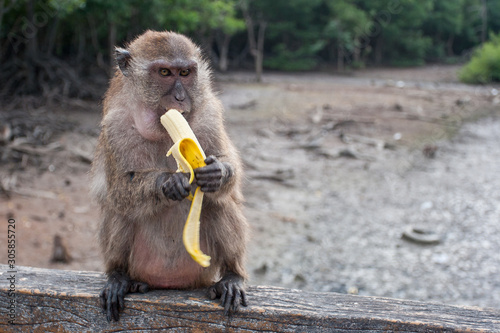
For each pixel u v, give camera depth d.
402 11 44.94
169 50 3.42
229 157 3.59
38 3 19.77
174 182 2.92
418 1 45.50
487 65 34.56
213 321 2.99
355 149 15.62
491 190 11.78
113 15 20.52
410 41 46.50
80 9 20.25
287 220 9.80
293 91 28.11
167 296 3.13
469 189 11.89
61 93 19.33
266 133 17.11
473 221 9.85
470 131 18.78
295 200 11.05
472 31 51.91
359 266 7.95
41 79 19.45
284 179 12.36
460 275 7.65
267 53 45.25
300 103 23.75
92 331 3.08
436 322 2.83
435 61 51.06
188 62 3.41
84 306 3.08
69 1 17.55
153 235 3.46
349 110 22.02
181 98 3.38
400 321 2.83
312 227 9.51
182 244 3.47
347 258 8.23
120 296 3.07
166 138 3.48
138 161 3.46
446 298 6.93
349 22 41.34
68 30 26.56
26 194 10.27
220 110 3.80
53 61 20.28
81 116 17.55
